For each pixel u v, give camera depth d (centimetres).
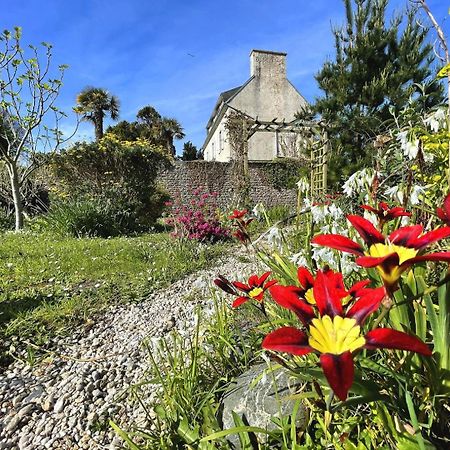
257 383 142
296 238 231
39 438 172
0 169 1083
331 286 76
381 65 729
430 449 87
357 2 736
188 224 659
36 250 584
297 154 1352
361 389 84
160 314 307
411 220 146
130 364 228
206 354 176
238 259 479
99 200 873
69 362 241
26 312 313
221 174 1448
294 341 67
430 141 171
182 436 136
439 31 146
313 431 124
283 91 1769
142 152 997
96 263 485
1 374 232
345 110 729
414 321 116
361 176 153
